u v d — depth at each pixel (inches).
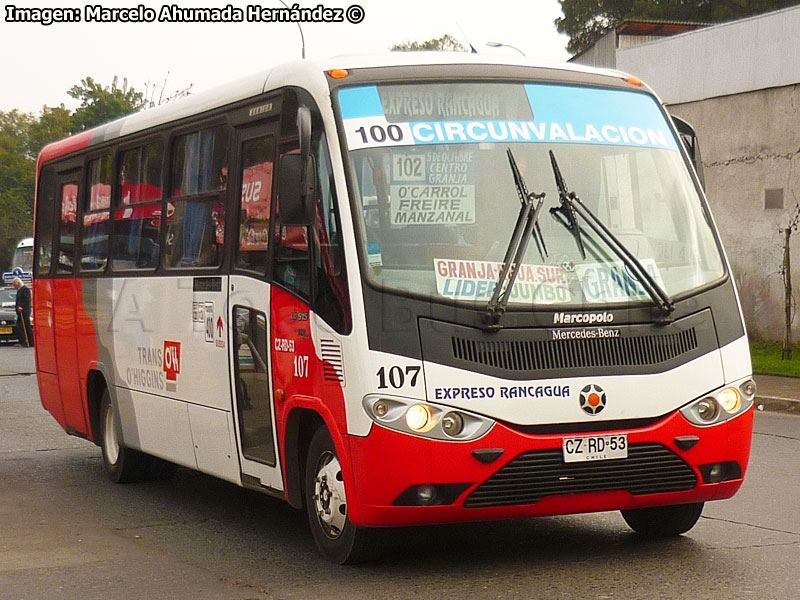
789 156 911.7
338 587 269.4
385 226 272.5
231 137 339.6
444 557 296.8
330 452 286.5
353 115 282.7
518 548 305.6
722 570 276.1
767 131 930.1
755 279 945.5
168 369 376.5
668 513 310.0
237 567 296.0
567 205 281.7
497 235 275.4
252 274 318.7
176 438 375.6
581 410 267.7
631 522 320.5
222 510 381.1
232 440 334.3
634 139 299.7
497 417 263.3
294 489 303.1
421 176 278.1
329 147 281.0
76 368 466.3
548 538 317.4
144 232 402.0
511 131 288.4
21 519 370.6
